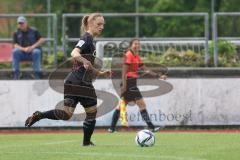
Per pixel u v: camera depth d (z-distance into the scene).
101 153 37.84
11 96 64.19
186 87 64.00
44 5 125.06
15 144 46.12
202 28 102.69
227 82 64.19
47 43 75.38
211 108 64.19
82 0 125.38
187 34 103.00
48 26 74.50
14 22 85.94
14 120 64.25
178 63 71.75
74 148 41.22
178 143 45.00
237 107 64.19
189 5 126.00
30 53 68.25
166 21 105.44
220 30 74.44
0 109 64.31
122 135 54.94
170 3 125.50
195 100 64.12
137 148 40.69
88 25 41.09
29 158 35.84
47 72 68.69
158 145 43.03
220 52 72.19
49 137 53.81
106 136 53.69
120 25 110.19
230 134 54.88
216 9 118.38
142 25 107.81
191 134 55.34
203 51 72.50
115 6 126.31
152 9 126.31
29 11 125.88
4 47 76.75
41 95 63.91
